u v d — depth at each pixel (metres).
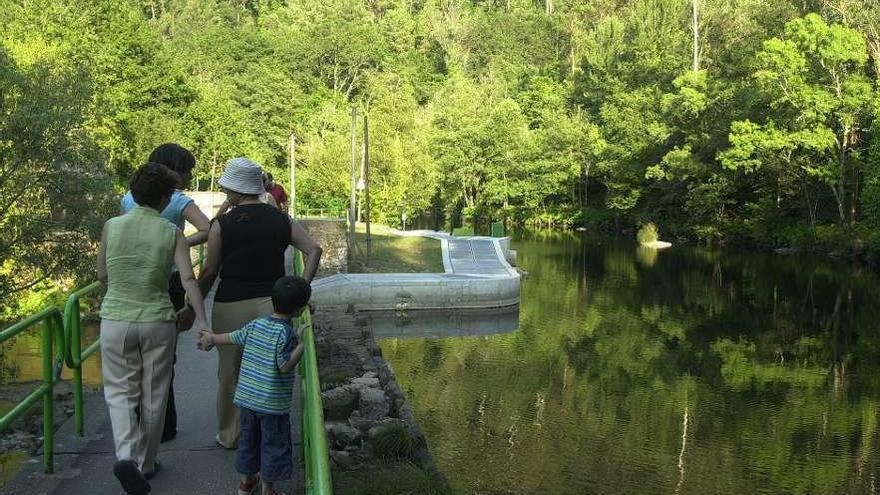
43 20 39.16
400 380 19.45
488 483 12.39
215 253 5.29
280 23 105.12
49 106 16.64
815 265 41.34
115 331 4.91
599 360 21.84
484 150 68.12
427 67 100.38
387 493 8.02
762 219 50.34
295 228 5.46
